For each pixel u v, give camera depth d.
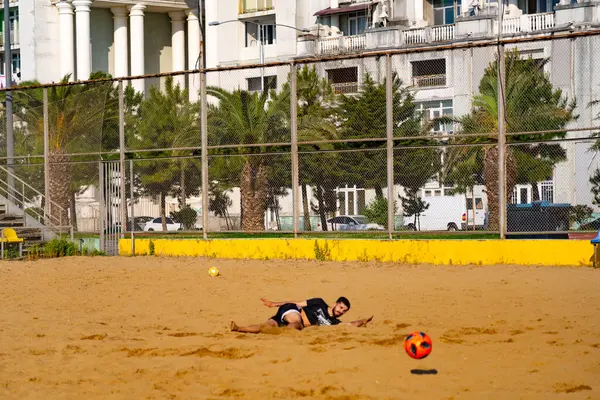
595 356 11.19
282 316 14.09
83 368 11.25
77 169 32.00
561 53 44.38
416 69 49.88
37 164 32.38
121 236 30.95
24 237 31.55
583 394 9.24
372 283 20.80
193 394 9.67
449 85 43.47
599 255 23.45
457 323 14.39
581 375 10.12
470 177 27.55
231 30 71.31
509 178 28.91
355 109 29.62
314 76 31.73
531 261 24.36
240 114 30.53
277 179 29.78
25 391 10.01
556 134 28.66
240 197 30.23
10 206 32.81
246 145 28.11
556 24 51.53
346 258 26.80
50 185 32.25
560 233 24.48
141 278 22.72
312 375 10.44
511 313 15.41
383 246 26.27
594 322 14.12
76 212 32.44
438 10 60.50
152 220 36.34
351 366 10.88
